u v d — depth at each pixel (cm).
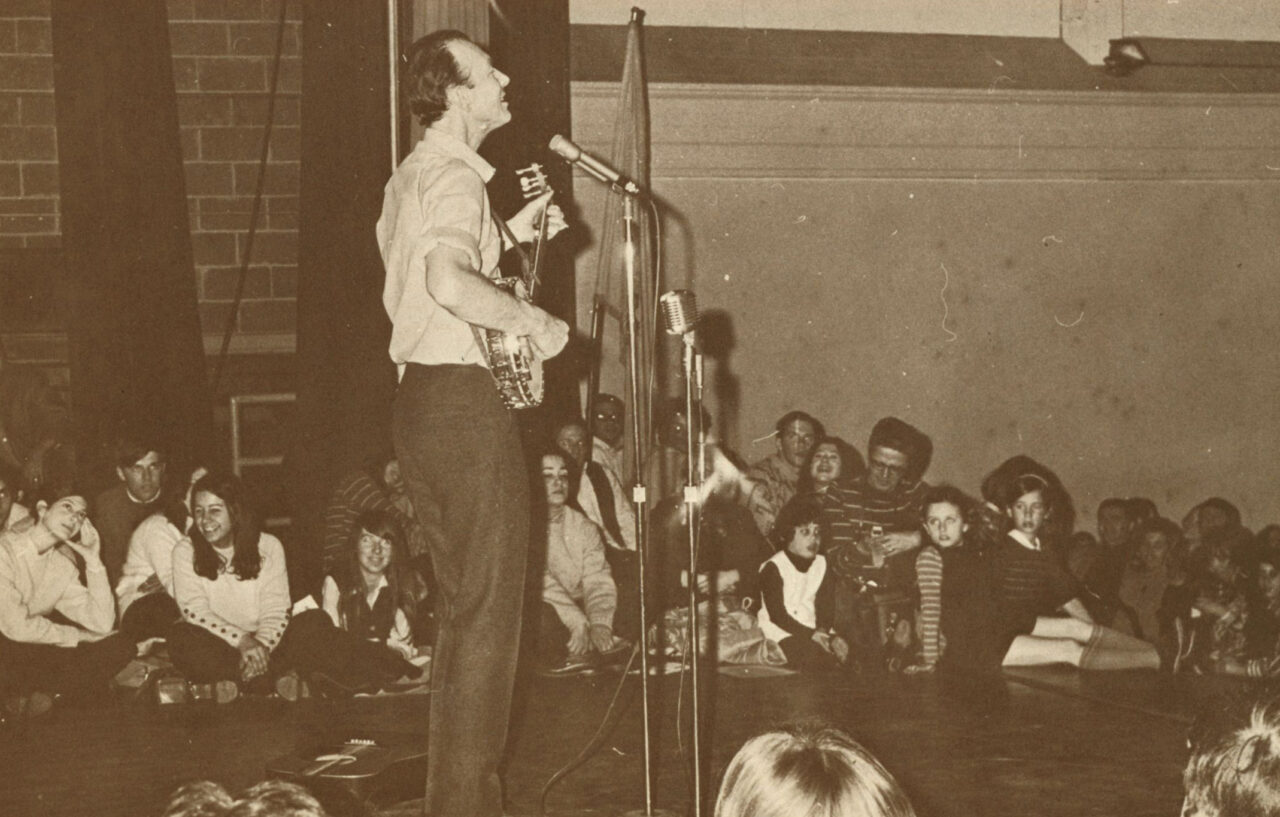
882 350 760
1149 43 799
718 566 621
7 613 496
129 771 399
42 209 683
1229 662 643
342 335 632
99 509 589
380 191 621
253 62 707
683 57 733
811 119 741
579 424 621
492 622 278
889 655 573
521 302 273
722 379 738
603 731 430
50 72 681
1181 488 805
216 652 507
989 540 630
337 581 543
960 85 761
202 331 707
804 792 125
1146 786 371
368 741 353
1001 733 437
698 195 733
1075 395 788
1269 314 813
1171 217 798
